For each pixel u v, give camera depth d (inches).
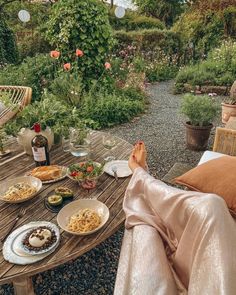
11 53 262.4
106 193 54.0
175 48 348.5
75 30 167.6
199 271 31.9
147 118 179.0
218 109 126.7
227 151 81.4
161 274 35.4
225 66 259.4
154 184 46.3
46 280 61.2
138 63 275.7
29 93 113.0
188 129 125.9
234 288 28.4
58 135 73.5
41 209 49.3
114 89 195.3
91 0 167.9
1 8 281.3
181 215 39.4
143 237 40.8
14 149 75.4
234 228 34.1
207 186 56.2
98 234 42.7
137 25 417.4
